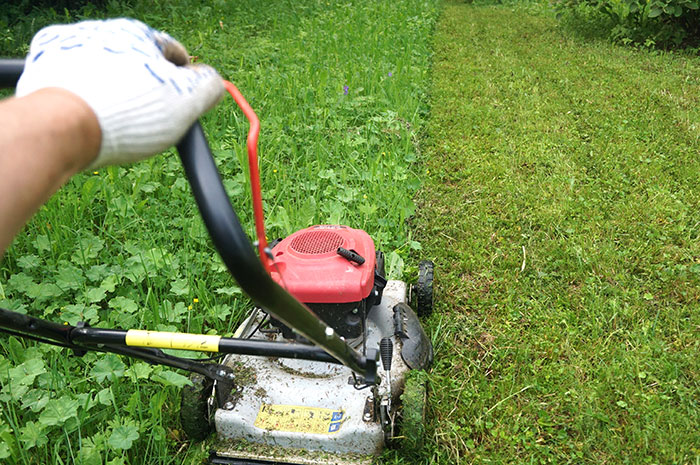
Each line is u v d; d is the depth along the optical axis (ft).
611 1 39.99
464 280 15.26
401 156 21.56
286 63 31.68
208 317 13.15
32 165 2.05
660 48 37.29
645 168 20.48
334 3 49.16
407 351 10.88
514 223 17.65
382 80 28.78
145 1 43.55
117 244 15.75
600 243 16.43
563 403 11.25
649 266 15.26
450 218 17.97
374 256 10.76
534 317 13.65
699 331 13.01
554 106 27.04
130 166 18.85
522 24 46.47
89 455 9.45
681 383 11.51
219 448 10.07
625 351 12.33
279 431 9.85
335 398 10.15
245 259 3.52
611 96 28.37
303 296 9.86
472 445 10.43
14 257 14.66
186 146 3.44
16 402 10.80
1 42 32.42
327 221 16.88
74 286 13.37
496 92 29.37
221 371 9.06
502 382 11.66
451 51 38.11
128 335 7.65
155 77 2.67
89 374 11.48
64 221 15.64
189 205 17.34
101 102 2.42
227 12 43.24
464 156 22.06
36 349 11.45
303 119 24.57
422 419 9.74
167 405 11.11
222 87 3.19
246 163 18.58
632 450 10.10
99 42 2.65
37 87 2.46
